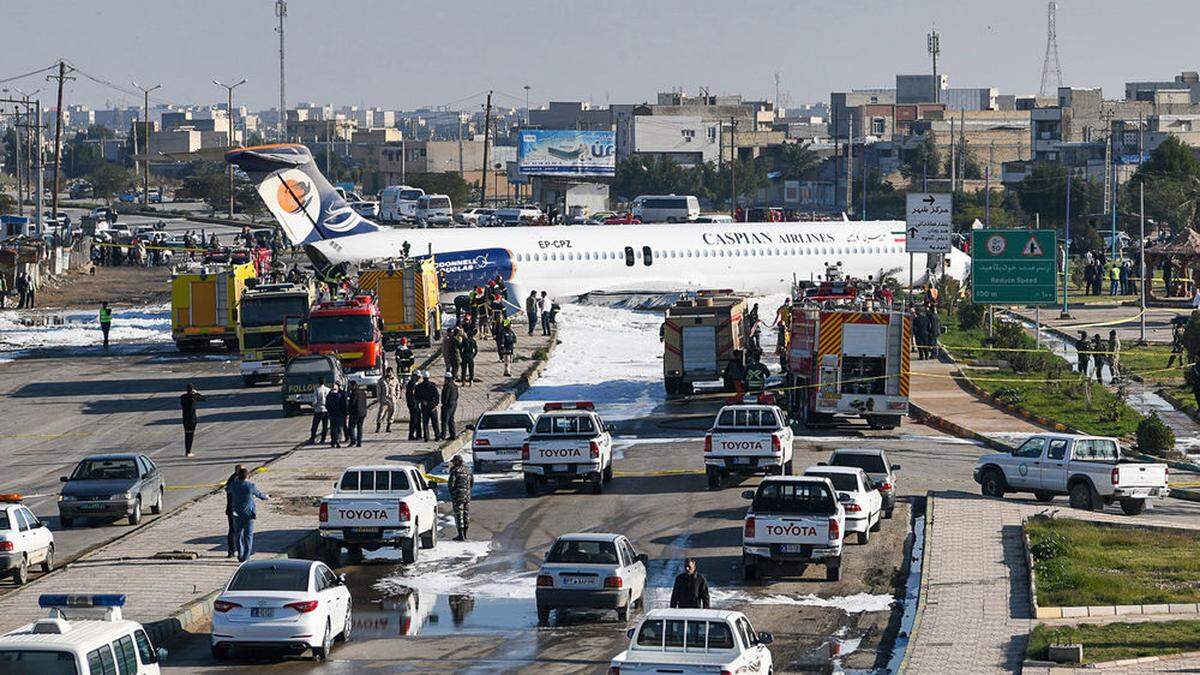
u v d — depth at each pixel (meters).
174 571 81.94
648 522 98.44
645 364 179.38
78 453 128.38
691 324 153.50
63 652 50.06
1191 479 112.31
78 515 97.19
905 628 71.69
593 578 72.31
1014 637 66.56
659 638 56.31
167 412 149.88
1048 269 181.62
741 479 113.06
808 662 65.81
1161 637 64.50
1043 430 131.75
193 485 111.81
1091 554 82.81
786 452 110.06
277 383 168.75
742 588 80.50
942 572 79.69
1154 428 120.75
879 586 80.62
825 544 80.50
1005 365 172.50
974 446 126.31
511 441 116.94
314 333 158.38
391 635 71.56
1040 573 77.88
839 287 171.75
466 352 159.88
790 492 82.25
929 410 142.25
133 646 53.12
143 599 75.56
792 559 80.88
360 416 126.06
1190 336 159.50
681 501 105.00
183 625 71.69
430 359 180.25
